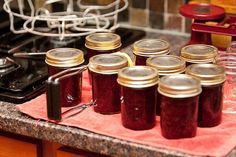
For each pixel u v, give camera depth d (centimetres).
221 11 146
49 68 121
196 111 107
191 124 106
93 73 116
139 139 107
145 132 110
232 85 128
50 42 159
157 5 172
